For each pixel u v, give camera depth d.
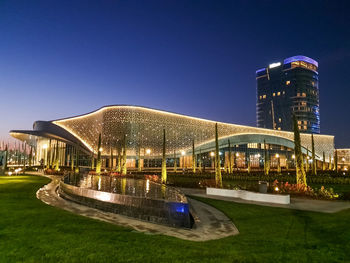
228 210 12.97
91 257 6.21
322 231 8.85
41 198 17.31
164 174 28.28
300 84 163.38
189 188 24.19
